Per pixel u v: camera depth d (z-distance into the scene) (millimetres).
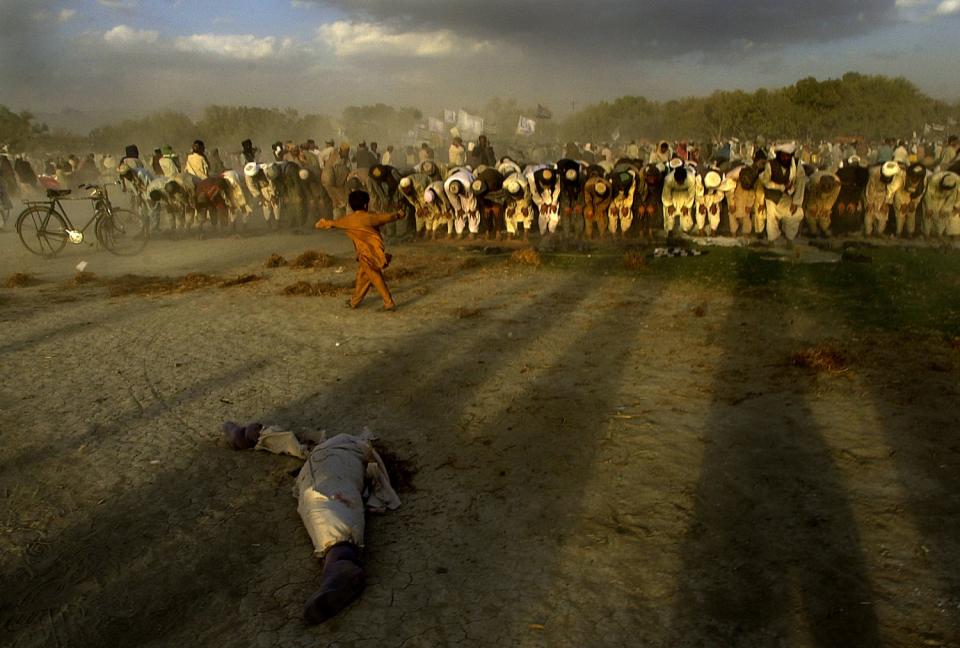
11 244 15531
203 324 8469
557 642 3039
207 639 3154
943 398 5359
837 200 13305
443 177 14789
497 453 4855
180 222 16484
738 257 11508
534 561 3619
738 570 3475
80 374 6730
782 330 7387
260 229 16734
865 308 8094
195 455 4973
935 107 80250
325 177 15633
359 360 6945
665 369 6352
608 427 5180
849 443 4727
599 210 13555
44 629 3254
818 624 3076
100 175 28578
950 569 3385
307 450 4824
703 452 4715
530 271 11031
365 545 3816
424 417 5516
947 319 7469
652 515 3996
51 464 4879
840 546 3621
